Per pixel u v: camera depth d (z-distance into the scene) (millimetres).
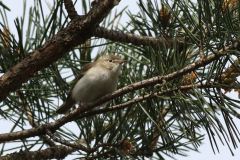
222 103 5305
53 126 6777
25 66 6160
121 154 6375
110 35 7793
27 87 7395
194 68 5352
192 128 5820
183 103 6059
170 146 6121
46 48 6246
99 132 6879
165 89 6035
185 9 5594
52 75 7551
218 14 5109
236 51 4832
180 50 7660
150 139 6582
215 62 5309
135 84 6055
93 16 6176
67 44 6266
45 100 7898
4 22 7301
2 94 6152
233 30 5156
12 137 6625
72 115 6715
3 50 6562
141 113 6469
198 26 5414
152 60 6316
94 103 6527
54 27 6582
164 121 6156
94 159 6816
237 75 5680
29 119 7934
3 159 6621
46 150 7199
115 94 6305
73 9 6352
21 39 6250
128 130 7000
